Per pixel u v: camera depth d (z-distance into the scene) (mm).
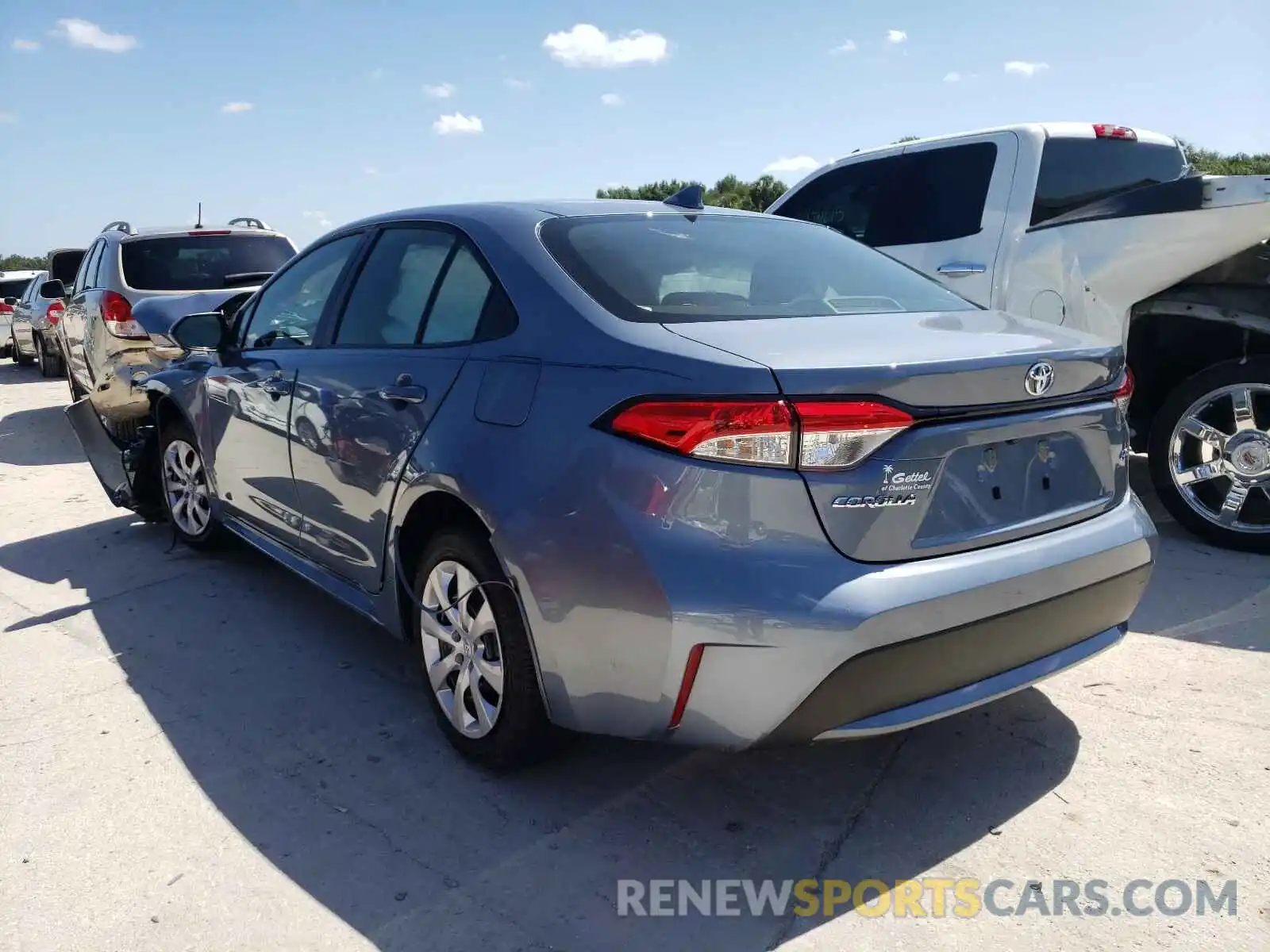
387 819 2867
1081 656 2801
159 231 8195
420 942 2355
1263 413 4867
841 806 2879
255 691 3727
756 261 3277
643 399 2461
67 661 4039
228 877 2611
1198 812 2783
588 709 2621
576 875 2596
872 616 2295
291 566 4188
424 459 3016
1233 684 3523
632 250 3113
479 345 3002
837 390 2312
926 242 5844
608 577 2451
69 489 7320
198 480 5180
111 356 7598
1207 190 4738
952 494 2488
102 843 2775
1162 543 5047
